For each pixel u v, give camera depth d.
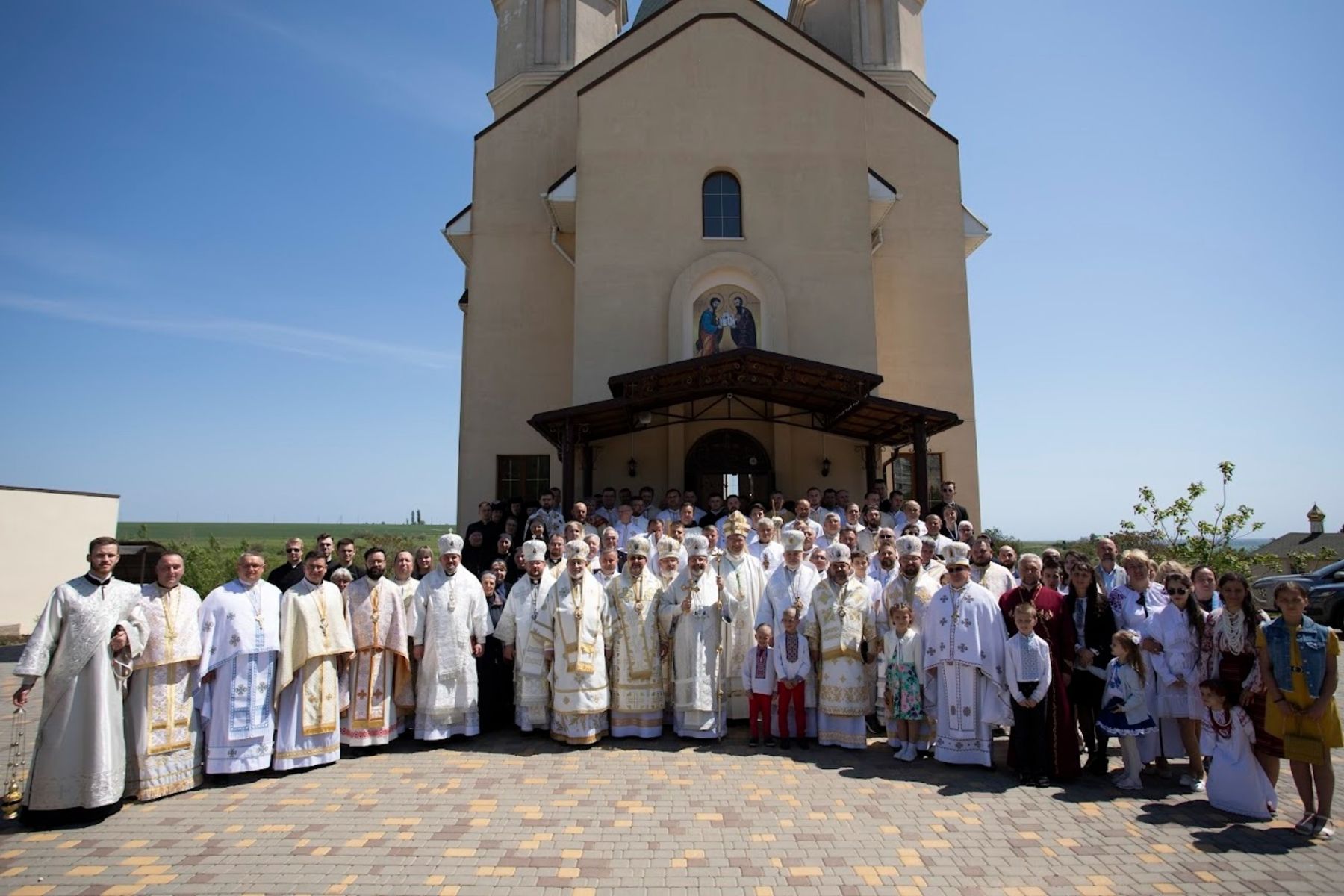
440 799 6.35
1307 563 21.36
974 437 17.25
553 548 8.82
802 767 7.22
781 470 14.91
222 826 5.80
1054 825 5.79
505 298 17.62
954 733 7.25
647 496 12.38
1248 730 6.03
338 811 6.10
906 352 17.48
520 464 17.17
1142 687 6.62
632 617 8.30
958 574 7.41
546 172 18.06
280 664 7.12
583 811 6.05
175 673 6.59
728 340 15.21
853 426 14.43
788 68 16.11
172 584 6.67
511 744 8.08
